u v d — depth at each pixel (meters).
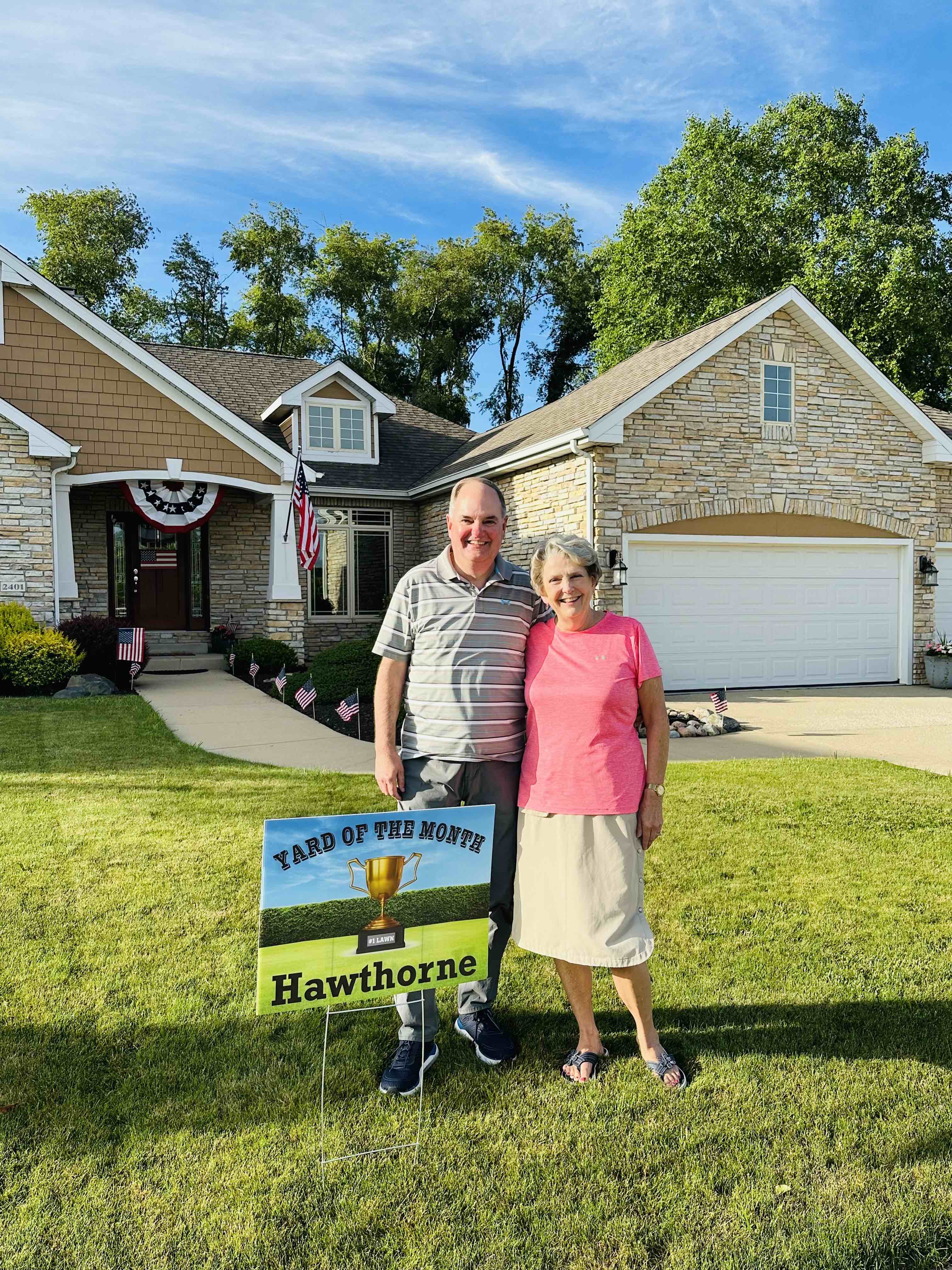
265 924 2.41
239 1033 3.20
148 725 9.19
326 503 17.30
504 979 3.67
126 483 13.48
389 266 35.97
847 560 14.64
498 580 3.02
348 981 2.53
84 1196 2.35
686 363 12.95
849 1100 2.79
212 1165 2.48
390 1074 2.88
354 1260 2.14
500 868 3.10
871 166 27.28
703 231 26.39
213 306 36.12
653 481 13.07
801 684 14.45
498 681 3.03
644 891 4.64
